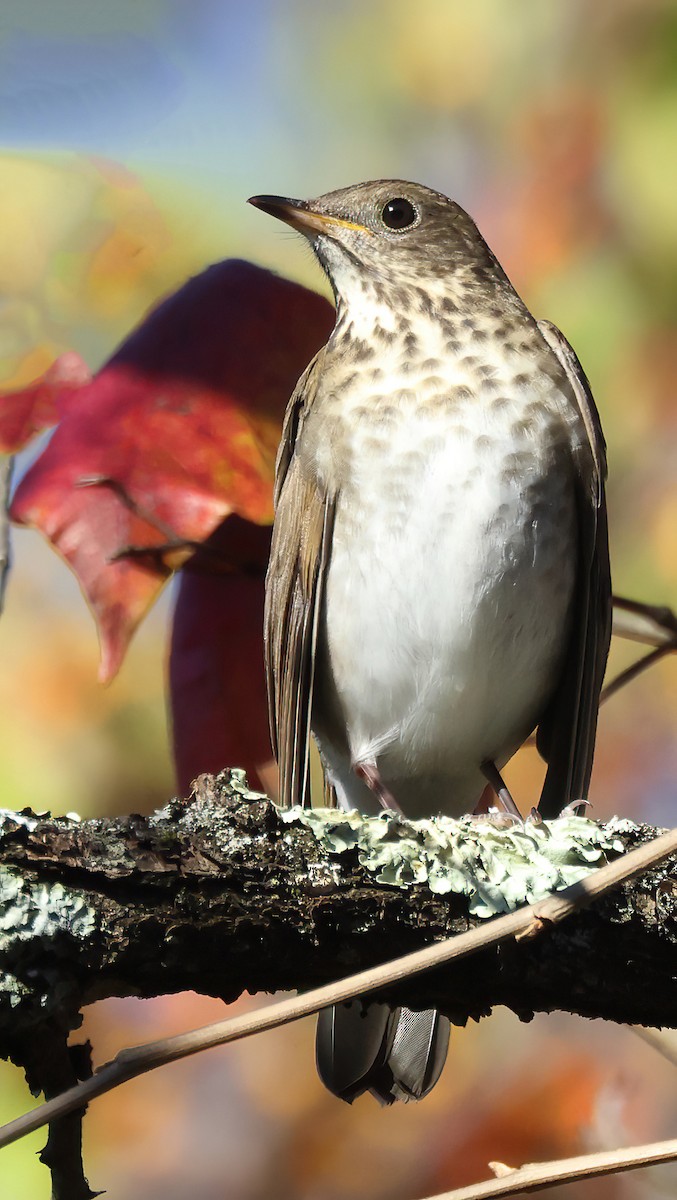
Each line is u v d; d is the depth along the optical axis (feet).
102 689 27.71
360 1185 29.37
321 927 17.42
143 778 27.50
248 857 17.30
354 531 25.20
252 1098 29.99
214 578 19.44
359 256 27.14
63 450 17.83
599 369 30.12
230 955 17.04
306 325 18.30
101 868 16.61
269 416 18.11
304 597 25.53
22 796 27.20
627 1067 29.22
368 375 25.55
